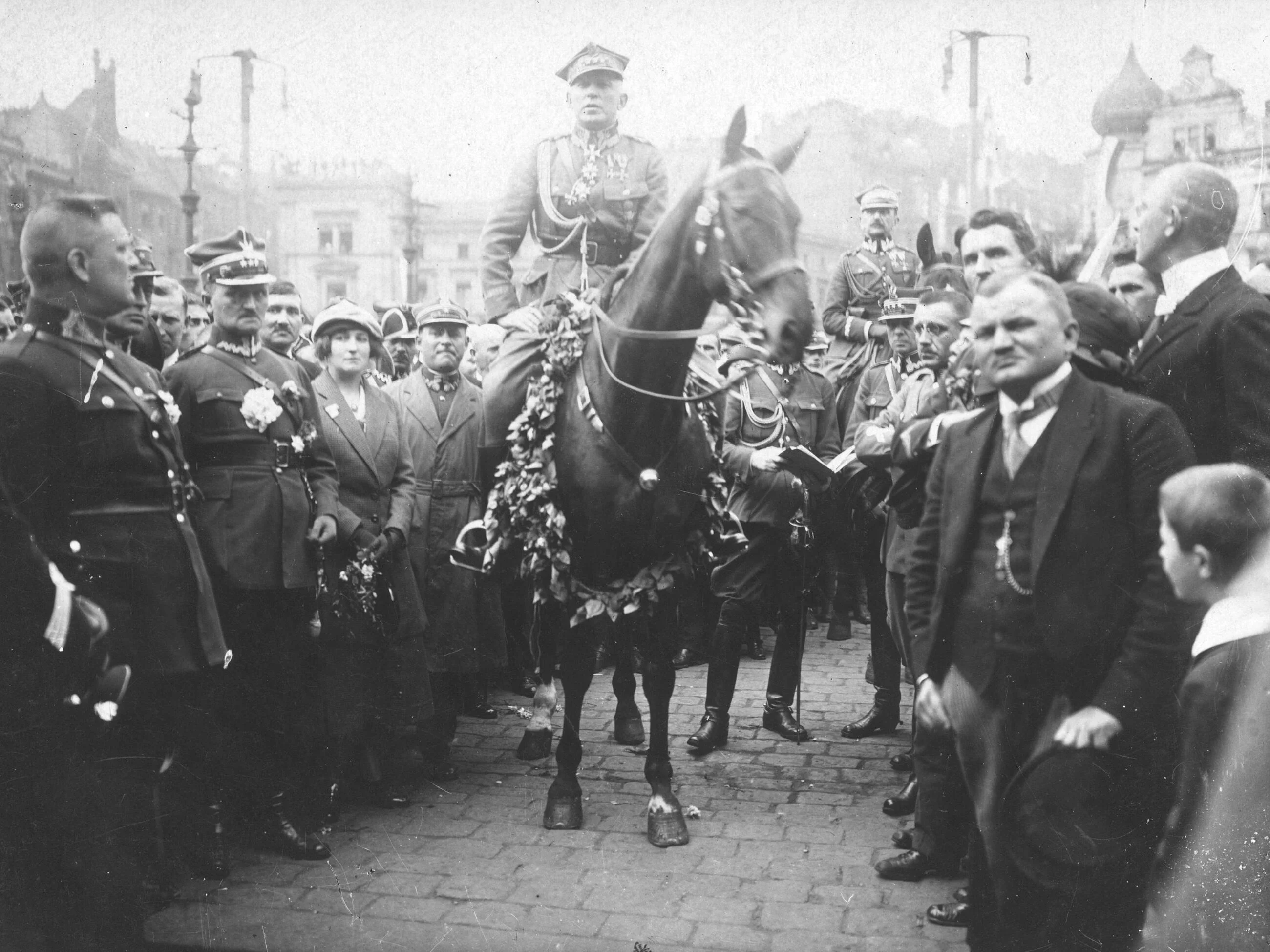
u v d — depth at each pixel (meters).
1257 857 2.61
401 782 4.41
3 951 3.08
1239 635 2.61
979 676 2.89
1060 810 2.78
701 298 3.40
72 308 3.13
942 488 3.00
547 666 4.04
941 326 4.21
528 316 4.10
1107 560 2.72
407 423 4.71
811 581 5.07
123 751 3.29
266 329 4.43
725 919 3.26
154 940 3.17
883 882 3.49
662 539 3.70
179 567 3.24
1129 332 3.02
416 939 3.16
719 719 4.81
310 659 3.87
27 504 2.94
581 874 3.56
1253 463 2.97
